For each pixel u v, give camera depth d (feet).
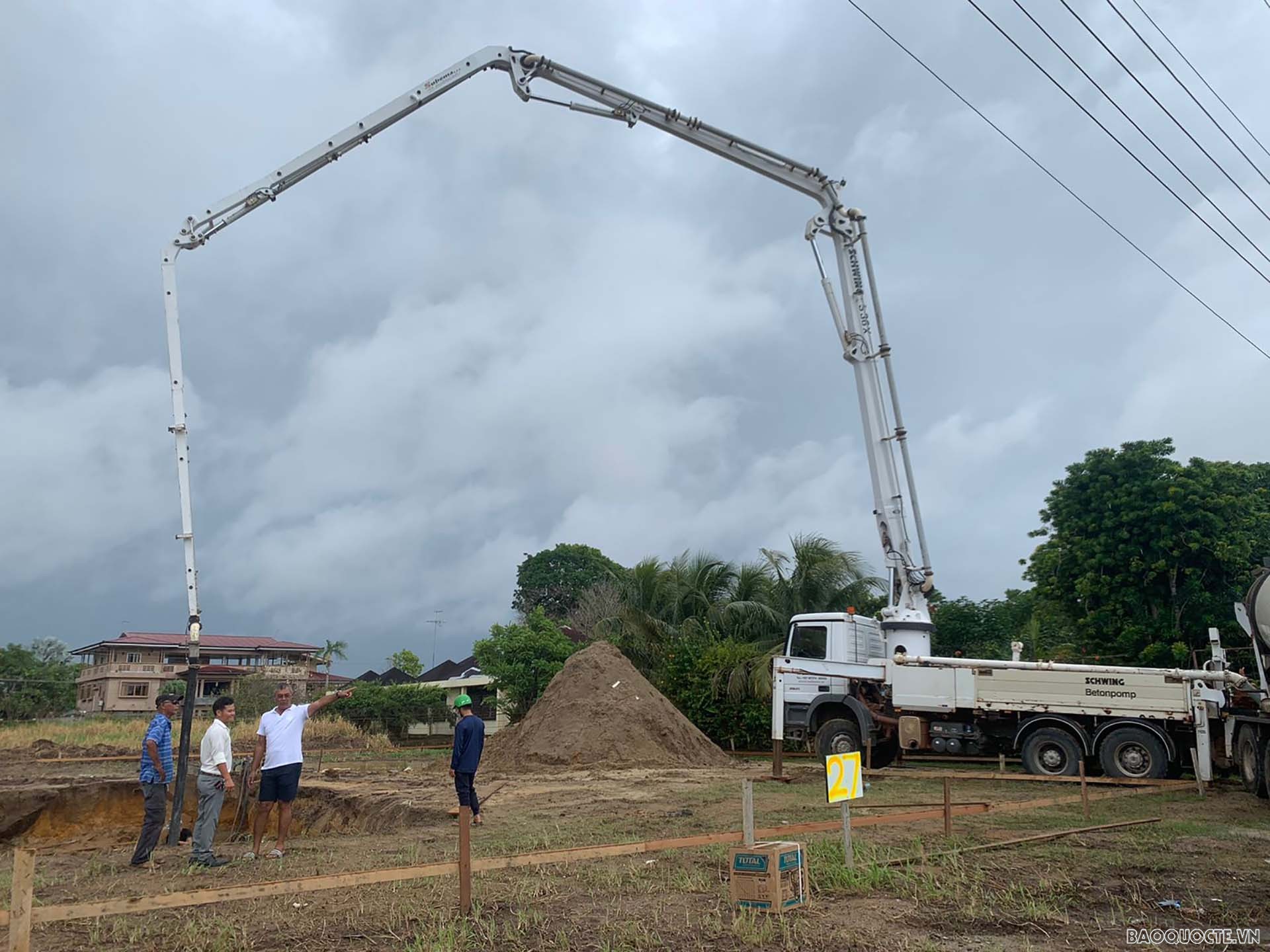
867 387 72.23
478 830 40.11
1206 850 32.12
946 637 117.50
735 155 73.46
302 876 30.25
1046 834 34.76
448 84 66.64
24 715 160.76
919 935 21.84
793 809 44.50
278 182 60.80
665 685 100.99
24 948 18.22
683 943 21.42
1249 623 51.42
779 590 106.32
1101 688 58.23
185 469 43.91
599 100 70.64
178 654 219.82
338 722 124.98
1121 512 88.99
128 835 54.03
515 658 125.59
